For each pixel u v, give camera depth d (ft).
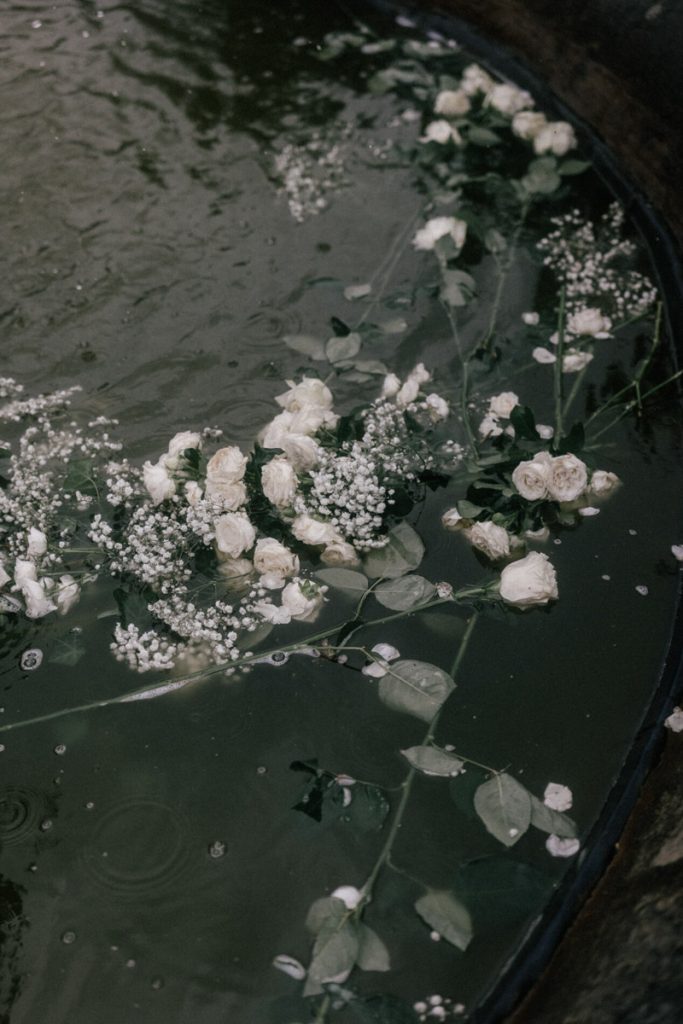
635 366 6.86
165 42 9.80
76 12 10.18
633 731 4.89
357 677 5.08
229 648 5.17
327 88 9.36
